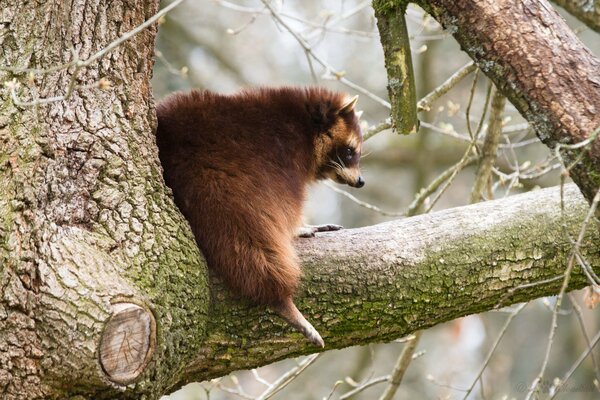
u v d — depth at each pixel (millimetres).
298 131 10109
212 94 9531
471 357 24328
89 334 6684
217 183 8562
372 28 16234
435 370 23516
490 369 23125
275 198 8859
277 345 8516
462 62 23500
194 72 20688
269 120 9672
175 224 7855
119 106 7871
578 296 21875
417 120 8719
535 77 7219
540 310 24094
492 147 12508
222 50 23328
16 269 6816
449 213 9742
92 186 7465
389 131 22297
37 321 6762
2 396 6719
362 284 8883
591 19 7180
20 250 6879
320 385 22797
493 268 9398
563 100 7133
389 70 8453
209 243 8383
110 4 7992
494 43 7371
